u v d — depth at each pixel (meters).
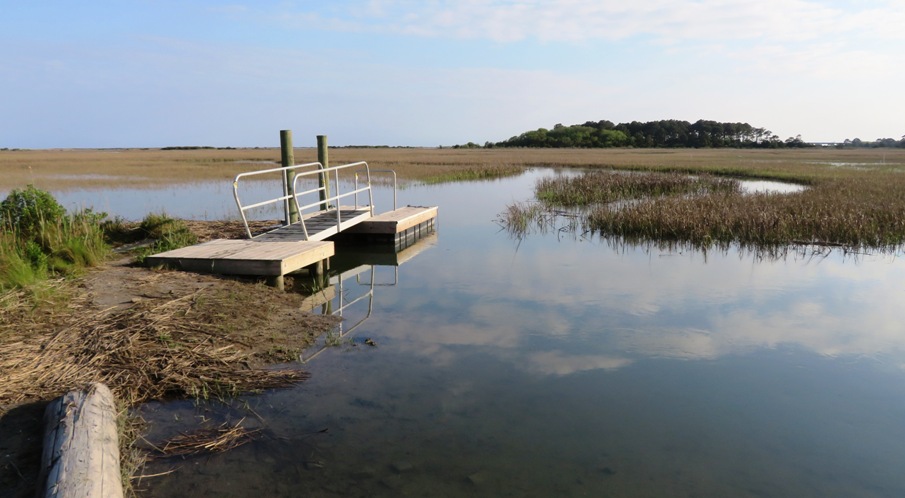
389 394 4.83
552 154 61.06
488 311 7.24
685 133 105.00
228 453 3.89
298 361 5.46
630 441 4.14
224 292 6.81
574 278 9.03
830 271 9.48
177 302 6.27
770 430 4.33
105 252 8.27
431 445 4.04
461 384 5.05
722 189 21.36
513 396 4.83
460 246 11.94
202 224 11.80
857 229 11.66
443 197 21.25
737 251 11.23
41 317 5.54
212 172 31.11
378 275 9.31
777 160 44.41
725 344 6.11
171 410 4.45
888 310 7.30
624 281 8.82
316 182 25.48
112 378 4.67
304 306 7.18
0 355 4.73
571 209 17.28
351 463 3.80
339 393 4.82
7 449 3.60
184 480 3.57
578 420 4.44
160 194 20.31
